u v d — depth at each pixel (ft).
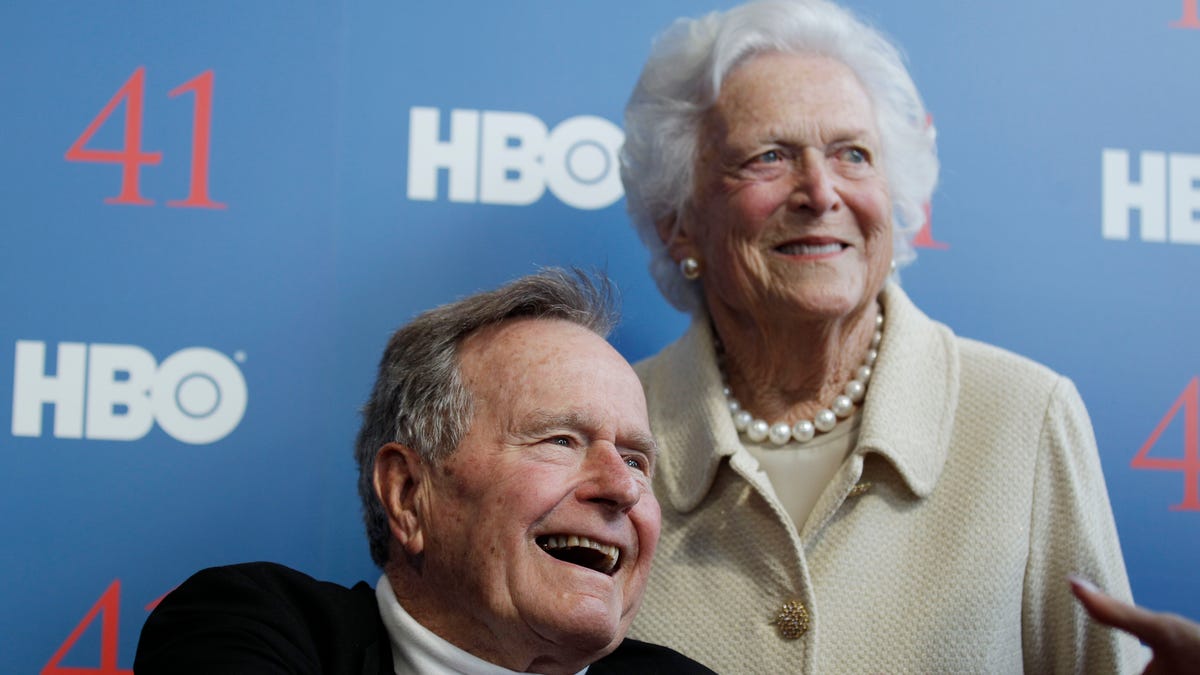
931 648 6.88
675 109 7.70
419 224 8.50
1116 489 8.45
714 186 7.49
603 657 6.52
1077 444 7.25
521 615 5.73
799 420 7.55
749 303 7.36
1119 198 8.71
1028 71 8.76
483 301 6.32
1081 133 8.73
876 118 7.64
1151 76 8.79
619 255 8.66
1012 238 8.66
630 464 6.15
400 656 5.98
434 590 5.97
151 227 8.28
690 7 8.78
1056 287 8.64
